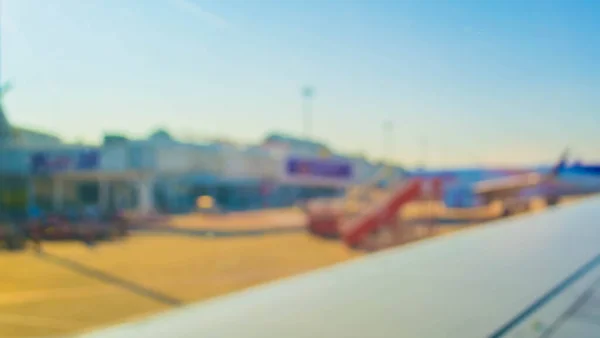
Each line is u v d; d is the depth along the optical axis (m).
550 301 2.47
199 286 15.99
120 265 20.41
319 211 32.78
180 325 2.02
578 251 4.29
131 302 13.80
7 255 23.62
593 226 6.70
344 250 25.59
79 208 38.22
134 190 44.72
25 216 36.06
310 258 22.61
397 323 2.04
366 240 27.62
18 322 11.53
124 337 1.83
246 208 57.81
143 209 44.09
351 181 53.94
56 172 41.38
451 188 46.53
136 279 17.28
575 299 2.53
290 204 61.16
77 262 21.41
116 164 41.72
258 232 34.47
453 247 4.54
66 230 29.16
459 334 1.89
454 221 39.34
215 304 2.39
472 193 45.81
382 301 2.44
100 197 44.72
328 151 53.12
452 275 3.15
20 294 14.85
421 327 1.98
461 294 2.61
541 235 5.59
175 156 43.19
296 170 50.69
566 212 9.62
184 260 21.77
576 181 46.06
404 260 3.80
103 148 41.66
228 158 46.16
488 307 2.32
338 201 35.41
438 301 2.45
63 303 13.77
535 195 45.62
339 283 2.91
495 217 43.25
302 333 1.89
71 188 44.59
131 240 29.62
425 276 3.12
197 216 48.22
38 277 17.91
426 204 48.75
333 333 1.88
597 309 2.31
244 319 2.09
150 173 43.44
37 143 41.19
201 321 2.06
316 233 31.95
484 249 4.39
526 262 3.69
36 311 12.75
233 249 25.58
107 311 12.77
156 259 22.23
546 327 2.05
